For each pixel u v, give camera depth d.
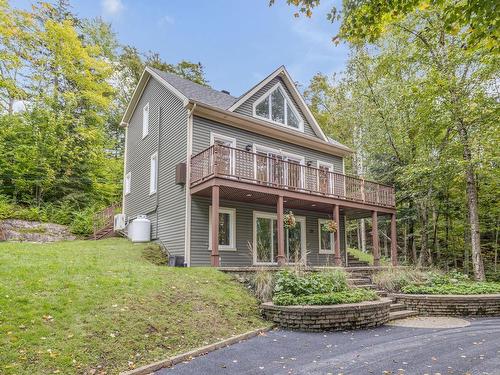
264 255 14.02
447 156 15.10
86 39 27.11
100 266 8.32
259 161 12.17
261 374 4.68
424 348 5.96
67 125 19.94
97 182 20.83
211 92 15.70
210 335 6.25
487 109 12.95
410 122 17.27
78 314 5.64
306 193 13.13
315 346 6.07
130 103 17.73
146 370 4.75
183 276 8.46
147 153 15.96
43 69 22.58
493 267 20.83
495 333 7.24
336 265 13.62
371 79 19.30
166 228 13.48
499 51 4.83
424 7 4.77
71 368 4.49
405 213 19.22
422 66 16.12
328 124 29.20
